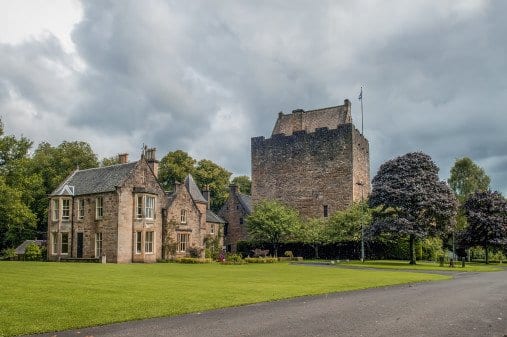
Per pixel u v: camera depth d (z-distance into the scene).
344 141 71.00
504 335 11.79
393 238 56.94
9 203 52.16
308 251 67.06
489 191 70.00
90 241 49.62
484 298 19.03
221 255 52.03
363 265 46.22
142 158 50.94
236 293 19.47
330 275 30.70
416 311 15.39
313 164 73.19
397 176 52.72
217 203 96.44
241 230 81.06
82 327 12.52
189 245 55.84
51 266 35.00
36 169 74.81
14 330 11.91
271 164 77.06
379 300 18.19
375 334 11.74
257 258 51.09
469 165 92.19
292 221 67.06
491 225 66.38
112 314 14.12
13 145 55.66
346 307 16.23
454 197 52.50
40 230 76.62
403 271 38.03
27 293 18.08
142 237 49.00
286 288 21.80
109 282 22.81
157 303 16.25
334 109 77.50
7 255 58.78
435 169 53.50
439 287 23.94
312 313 14.91
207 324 13.02
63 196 51.34
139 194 49.31
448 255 79.00
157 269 34.31
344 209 69.50
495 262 74.25
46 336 11.53
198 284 22.92
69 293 18.27
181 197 55.44
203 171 95.06
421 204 50.00
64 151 78.38
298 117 79.25
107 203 48.69
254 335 11.61
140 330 12.21
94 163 80.38
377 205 53.97
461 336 11.61
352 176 69.75
